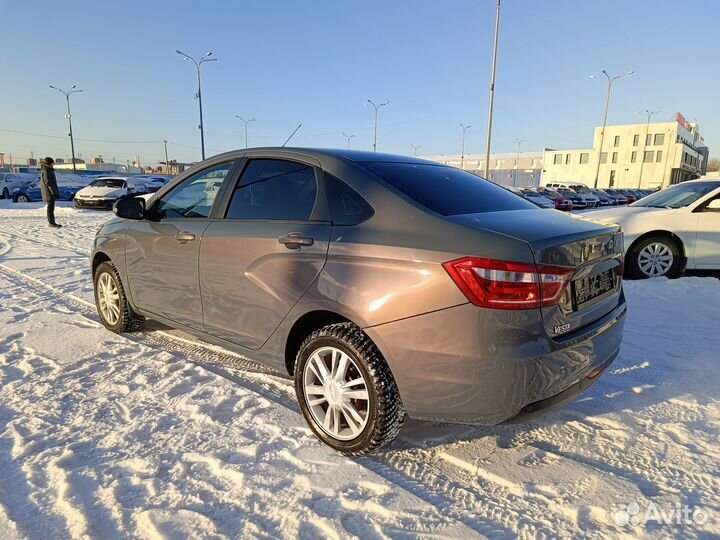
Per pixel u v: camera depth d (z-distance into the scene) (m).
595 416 2.87
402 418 2.38
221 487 2.23
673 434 2.68
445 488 2.24
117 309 4.17
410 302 2.19
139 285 3.82
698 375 3.39
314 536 1.94
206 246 3.13
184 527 1.98
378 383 2.31
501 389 2.09
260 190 3.02
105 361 3.63
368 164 2.79
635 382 3.30
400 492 2.20
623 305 2.82
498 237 2.13
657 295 5.41
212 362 3.67
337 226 2.55
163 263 3.51
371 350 2.34
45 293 5.68
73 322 4.57
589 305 2.41
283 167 2.96
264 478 2.29
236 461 2.42
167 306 3.56
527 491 2.22
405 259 2.23
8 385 3.22
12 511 2.05
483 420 2.17
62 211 18.42
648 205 6.88
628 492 2.21
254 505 2.11
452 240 2.19
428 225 2.30
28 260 7.80
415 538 1.93
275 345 2.81
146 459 2.42
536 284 2.07
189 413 2.88
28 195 24.50
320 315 2.61
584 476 2.33
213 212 3.23
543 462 2.45
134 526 1.98
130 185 20.06
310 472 2.34
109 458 2.43
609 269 2.62
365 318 2.31
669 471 2.36
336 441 2.50
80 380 3.30
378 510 2.09
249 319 2.92
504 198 3.01
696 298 5.26
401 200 2.45
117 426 2.73
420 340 2.18
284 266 2.67
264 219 2.90
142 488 2.21
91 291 5.76
